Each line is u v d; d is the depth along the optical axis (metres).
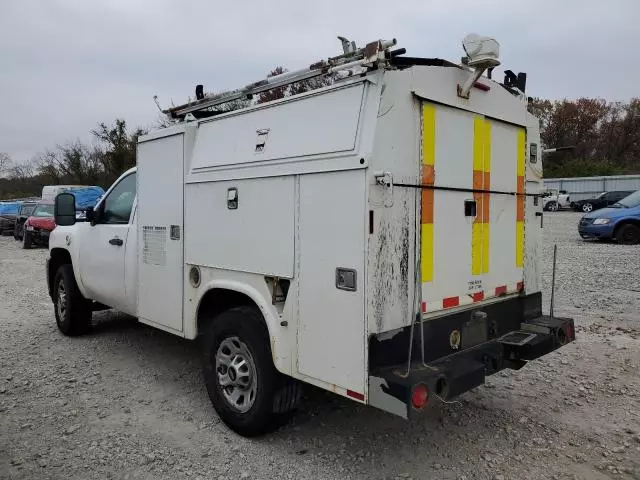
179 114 5.16
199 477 3.35
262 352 3.62
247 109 3.87
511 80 4.32
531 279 4.41
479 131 3.77
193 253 4.29
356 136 3.03
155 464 3.51
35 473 3.41
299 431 3.96
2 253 18.50
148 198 4.85
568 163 55.22
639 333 6.34
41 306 8.69
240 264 3.81
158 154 4.69
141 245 4.96
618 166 56.38
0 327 7.19
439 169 3.43
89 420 4.19
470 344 3.71
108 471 3.43
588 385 4.82
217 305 4.36
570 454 3.60
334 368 3.15
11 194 59.22
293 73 3.84
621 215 15.31
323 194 3.18
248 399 3.79
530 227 4.40
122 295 5.38
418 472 3.39
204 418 4.22
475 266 3.78
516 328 4.23
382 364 3.04
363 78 3.08
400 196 3.15
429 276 3.38
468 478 3.32
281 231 3.47
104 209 5.84
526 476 3.33
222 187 3.96
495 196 3.96
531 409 4.32
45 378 5.12
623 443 3.75
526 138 4.32
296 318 3.38
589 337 6.21
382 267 3.02
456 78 3.52
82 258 6.09
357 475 3.36
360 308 2.99
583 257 12.41
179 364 5.52
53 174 43.91
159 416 4.26
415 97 3.24
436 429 3.98
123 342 6.35
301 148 3.34
